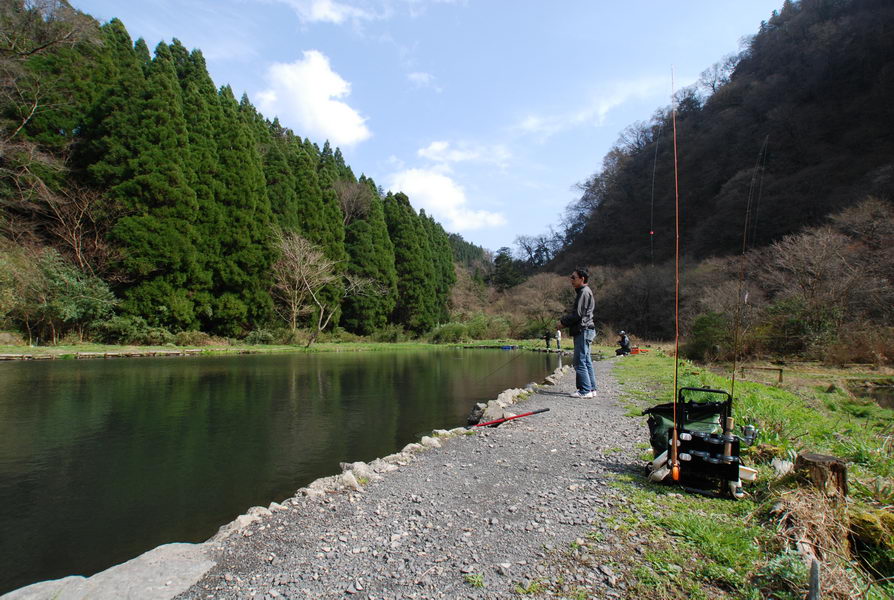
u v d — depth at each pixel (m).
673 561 2.17
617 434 4.66
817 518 2.31
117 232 19.97
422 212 45.22
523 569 2.13
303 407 7.49
